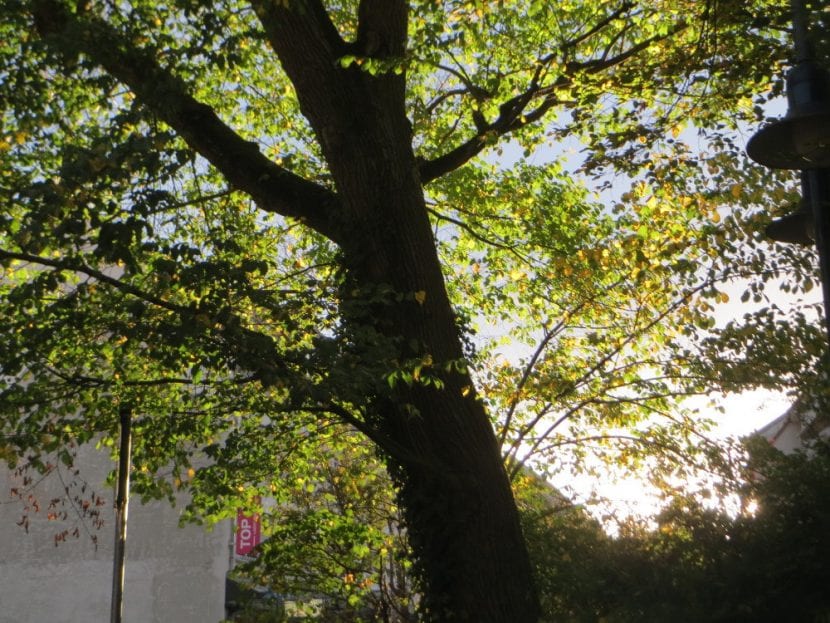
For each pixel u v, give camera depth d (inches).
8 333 362.9
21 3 386.0
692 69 418.6
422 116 529.0
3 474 1004.6
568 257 533.3
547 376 505.0
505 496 392.8
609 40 512.4
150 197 332.5
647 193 433.4
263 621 504.1
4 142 393.4
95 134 422.0
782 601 251.0
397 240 404.8
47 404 426.3
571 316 501.4
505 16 539.5
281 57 418.9
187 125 425.7
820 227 223.0
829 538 255.1
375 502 608.7
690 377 479.5
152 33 399.9
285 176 430.3
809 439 314.2
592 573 278.7
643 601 260.2
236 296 360.5
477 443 395.2
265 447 512.7
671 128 430.9
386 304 384.2
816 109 223.6
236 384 416.5
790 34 406.6
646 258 430.6
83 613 993.5
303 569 526.6
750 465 382.6
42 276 344.2
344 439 565.9
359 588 532.1
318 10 419.8
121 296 376.8
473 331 458.6
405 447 398.0
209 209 521.7
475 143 462.9
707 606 251.1
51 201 325.4
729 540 268.2
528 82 530.6
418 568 398.9
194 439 508.4
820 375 398.9
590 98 447.2
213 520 534.9
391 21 422.3
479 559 380.5
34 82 384.8
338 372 343.3
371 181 406.6
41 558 999.0
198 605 1008.2
